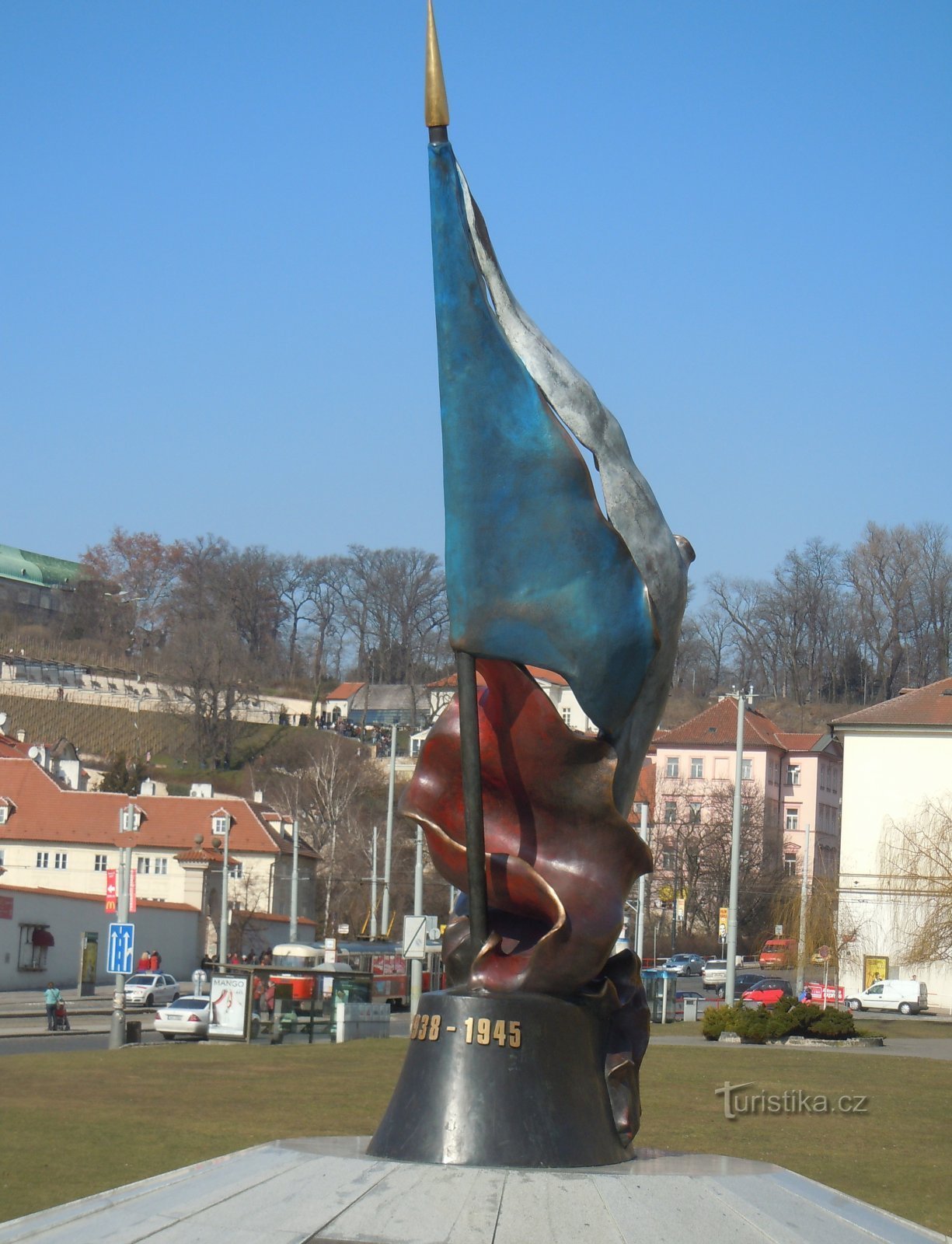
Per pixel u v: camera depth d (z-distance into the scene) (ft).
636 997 33.37
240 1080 85.10
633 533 32.99
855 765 197.88
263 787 322.75
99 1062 94.84
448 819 33.60
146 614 470.80
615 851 32.24
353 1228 26.55
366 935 228.22
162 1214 28.32
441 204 32.37
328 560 456.45
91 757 335.47
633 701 32.37
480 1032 30.55
